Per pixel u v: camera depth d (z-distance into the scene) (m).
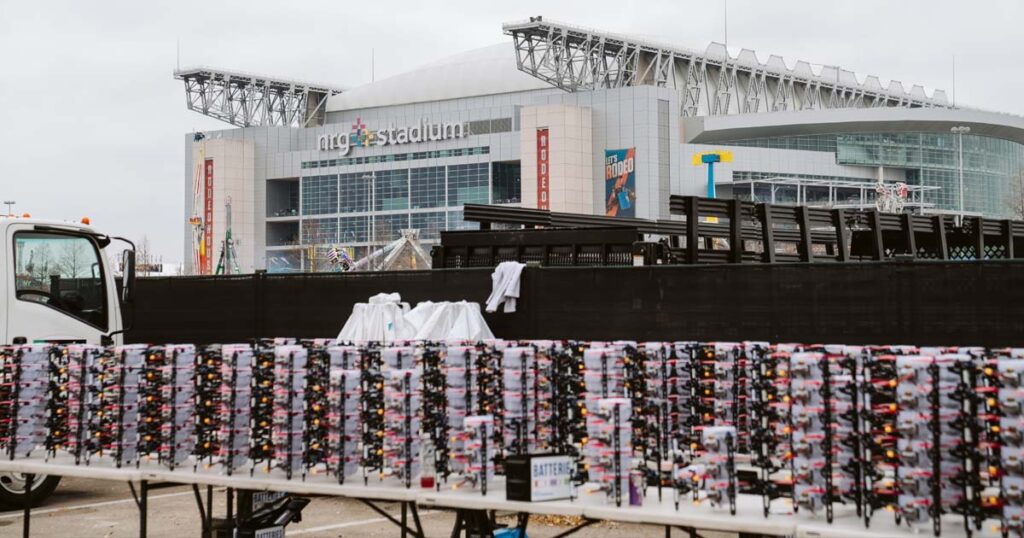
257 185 171.12
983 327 12.93
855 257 23.41
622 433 7.38
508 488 7.55
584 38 146.88
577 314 16.31
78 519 12.88
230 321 20.14
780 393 7.31
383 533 11.66
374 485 8.16
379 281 18.55
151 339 21.11
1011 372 6.28
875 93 191.50
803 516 6.92
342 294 18.88
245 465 9.01
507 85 171.38
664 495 7.61
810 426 6.90
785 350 7.54
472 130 152.12
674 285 15.45
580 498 7.56
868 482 6.79
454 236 19.62
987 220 22.88
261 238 170.50
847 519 6.82
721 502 7.09
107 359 9.59
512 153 146.88
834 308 14.05
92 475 9.15
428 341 8.92
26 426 9.98
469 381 8.32
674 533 11.48
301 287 19.36
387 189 158.75
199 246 165.00
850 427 6.88
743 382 8.20
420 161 155.88
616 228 17.75
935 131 156.50
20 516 13.19
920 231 22.28
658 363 8.41
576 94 144.62
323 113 191.00
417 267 57.94
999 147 165.75
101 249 15.02
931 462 6.45
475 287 17.38
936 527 6.40
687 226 18.48
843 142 153.62
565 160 139.12
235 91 178.38
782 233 22.70
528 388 8.16
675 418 8.42
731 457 7.08
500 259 19.09
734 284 14.90
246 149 169.38
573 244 18.23
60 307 14.41
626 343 8.20
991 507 6.41
